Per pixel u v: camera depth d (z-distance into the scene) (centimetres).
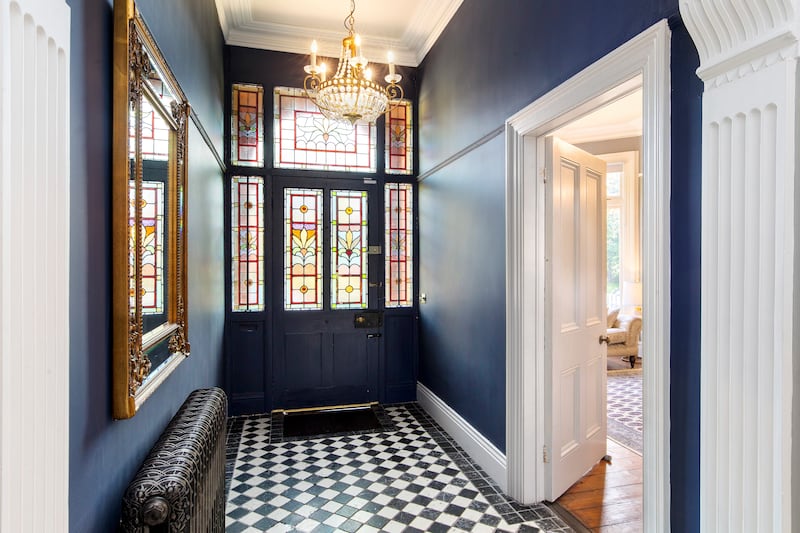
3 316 60
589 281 282
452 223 337
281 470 283
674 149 146
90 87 103
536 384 244
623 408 409
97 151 106
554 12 211
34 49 67
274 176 393
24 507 65
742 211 107
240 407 388
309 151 403
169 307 163
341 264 410
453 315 337
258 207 393
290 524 224
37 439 69
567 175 260
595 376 290
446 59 348
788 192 97
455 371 333
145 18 142
